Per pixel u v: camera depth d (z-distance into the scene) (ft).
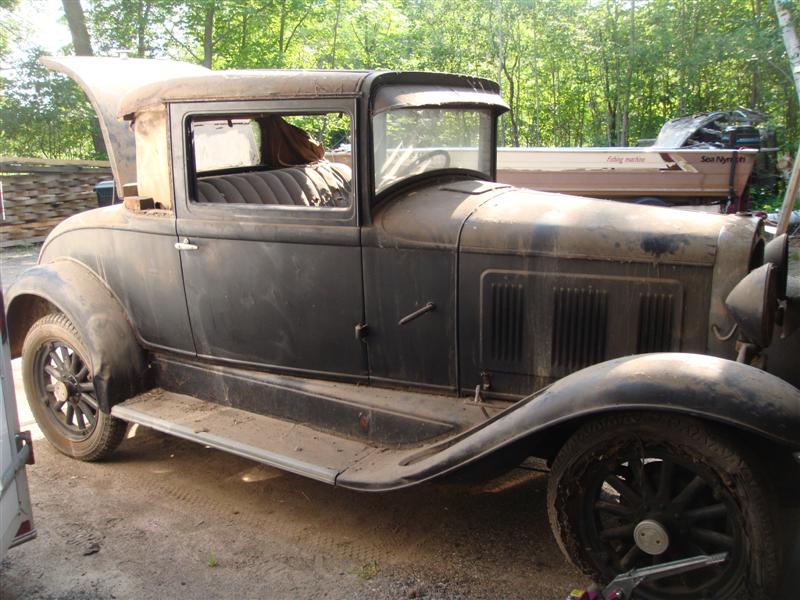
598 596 7.87
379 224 9.66
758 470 7.05
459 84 11.25
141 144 11.57
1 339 8.46
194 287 11.18
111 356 11.79
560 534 8.12
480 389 9.61
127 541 10.08
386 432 9.85
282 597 8.73
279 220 10.18
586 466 7.84
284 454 9.76
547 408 7.73
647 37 53.62
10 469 8.45
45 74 53.72
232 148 12.67
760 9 48.11
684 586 7.67
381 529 10.27
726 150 30.14
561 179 31.40
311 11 53.67
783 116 46.80
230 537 10.13
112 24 54.19
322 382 10.60
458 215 9.51
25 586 9.03
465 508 10.80
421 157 10.62
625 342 8.86
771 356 8.60
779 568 7.04
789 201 18.01
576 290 8.94
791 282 10.85
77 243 12.72
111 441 12.29
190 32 54.54
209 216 10.71
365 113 9.37
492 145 12.42
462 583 8.91
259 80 10.02
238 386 11.30
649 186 31.04
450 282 9.43
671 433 7.27
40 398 13.16
